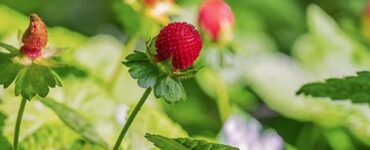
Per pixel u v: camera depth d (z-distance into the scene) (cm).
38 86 17
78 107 24
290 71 35
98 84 25
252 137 29
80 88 25
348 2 45
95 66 29
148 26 26
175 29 17
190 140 17
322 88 19
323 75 36
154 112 24
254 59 36
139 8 26
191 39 17
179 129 24
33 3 40
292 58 38
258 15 43
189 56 17
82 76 25
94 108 24
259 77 34
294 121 34
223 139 28
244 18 42
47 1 41
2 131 23
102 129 24
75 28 42
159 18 26
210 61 27
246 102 34
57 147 23
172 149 17
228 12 27
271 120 34
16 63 17
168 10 26
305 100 33
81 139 23
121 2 26
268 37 41
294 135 33
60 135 23
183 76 17
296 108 33
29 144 23
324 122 32
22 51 17
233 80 33
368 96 19
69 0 42
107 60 29
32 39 17
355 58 37
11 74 17
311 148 33
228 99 30
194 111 32
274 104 33
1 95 23
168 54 17
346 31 40
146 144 23
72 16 42
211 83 32
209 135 29
